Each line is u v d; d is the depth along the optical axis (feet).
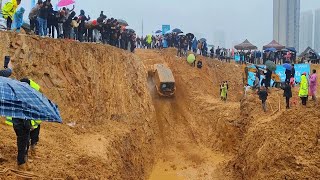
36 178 31.73
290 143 52.42
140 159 75.15
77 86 66.28
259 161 56.85
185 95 109.29
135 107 84.99
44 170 35.29
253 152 62.54
